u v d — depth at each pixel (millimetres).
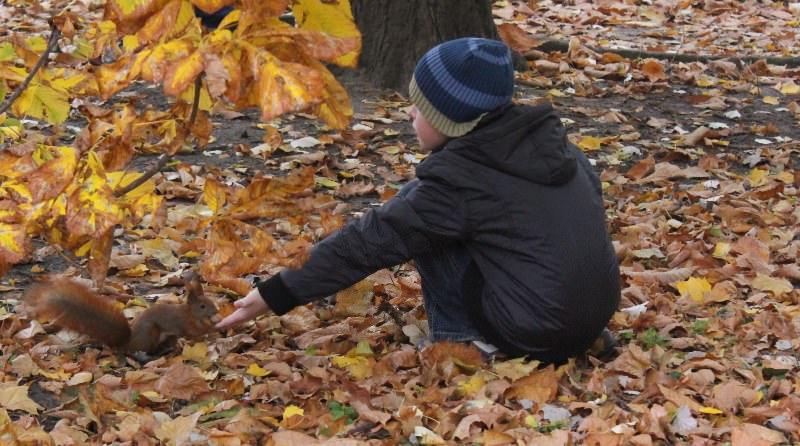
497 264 3805
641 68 9500
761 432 3471
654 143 7465
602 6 12227
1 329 4285
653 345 4301
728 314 4699
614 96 8703
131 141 3451
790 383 3918
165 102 7965
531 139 3725
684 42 10898
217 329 3994
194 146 6984
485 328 3918
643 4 12547
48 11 10758
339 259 3797
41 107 4211
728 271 5176
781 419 3602
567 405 3695
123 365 4008
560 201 3746
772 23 11883
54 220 3334
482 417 3508
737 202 6180
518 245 3754
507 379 3791
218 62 2857
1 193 3354
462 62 3635
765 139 7664
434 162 3740
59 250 4238
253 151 6918
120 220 3277
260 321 4445
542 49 9828
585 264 3746
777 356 4254
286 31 2988
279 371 3963
